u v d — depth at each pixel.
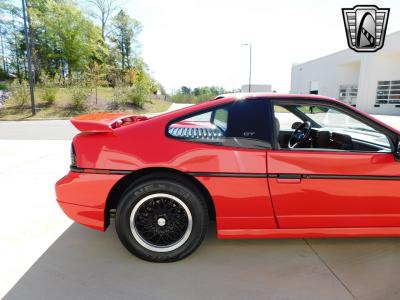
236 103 2.22
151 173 2.13
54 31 30.20
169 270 2.12
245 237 2.21
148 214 2.17
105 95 23.83
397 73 21.94
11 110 17.80
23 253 2.30
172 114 2.18
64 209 2.18
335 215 2.18
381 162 2.12
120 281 1.98
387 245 2.49
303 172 2.09
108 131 2.13
